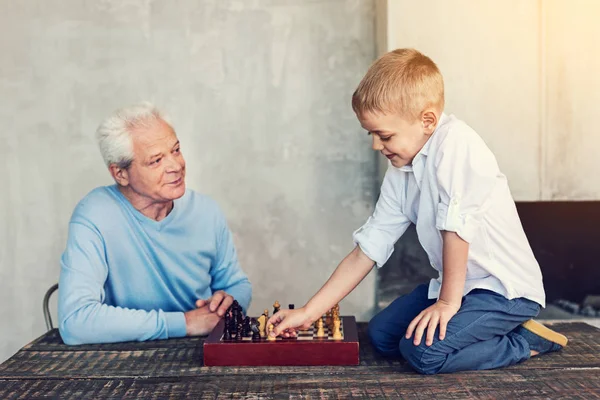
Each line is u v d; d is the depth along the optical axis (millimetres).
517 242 1991
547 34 2889
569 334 2211
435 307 1857
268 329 1980
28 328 3297
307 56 3232
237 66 3242
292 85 3242
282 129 3256
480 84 2916
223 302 2297
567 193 2939
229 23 3232
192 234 2438
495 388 1678
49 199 3262
